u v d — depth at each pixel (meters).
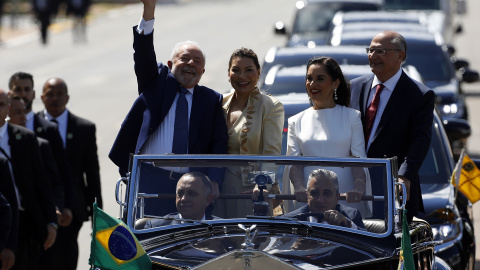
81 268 27.55
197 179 16.27
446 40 56.88
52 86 26.00
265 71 33.53
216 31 102.12
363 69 29.70
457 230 23.16
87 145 26.31
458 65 49.59
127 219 15.98
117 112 56.84
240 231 15.86
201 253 15.11
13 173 23.03
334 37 43.69
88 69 76.69
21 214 23.22
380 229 15.74
